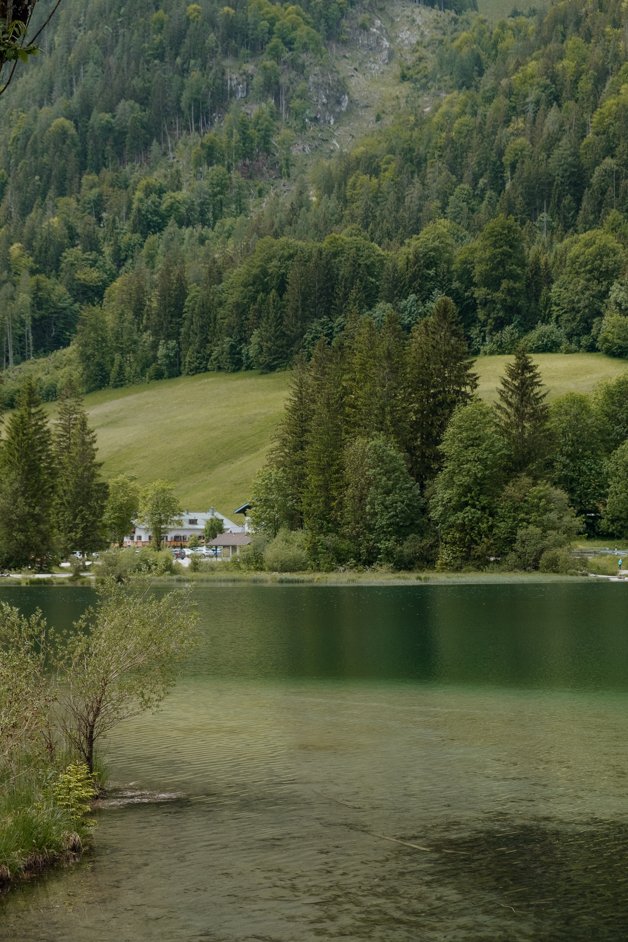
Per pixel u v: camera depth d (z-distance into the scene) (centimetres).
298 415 13550
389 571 11256
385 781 2186
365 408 12356
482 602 7612
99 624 2202
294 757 2414
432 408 12150
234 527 16938
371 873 1605
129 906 1459
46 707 2012
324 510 12138
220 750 2500
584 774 2242
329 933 1370
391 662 4238
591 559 11306
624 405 14175
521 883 1560
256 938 1351
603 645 4828
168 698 3312
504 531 11081
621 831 1822
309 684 3619
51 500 12225
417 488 11681
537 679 3731
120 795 2075
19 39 1010
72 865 1641
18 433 12119
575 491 12925
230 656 4459
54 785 1842
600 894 1512
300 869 1620
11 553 11881
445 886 1548
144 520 16938
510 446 11644
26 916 1427
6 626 2077
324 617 6438
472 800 2033
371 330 13062
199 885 1549
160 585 10106
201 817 1912
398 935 1366
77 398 15488
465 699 3291
